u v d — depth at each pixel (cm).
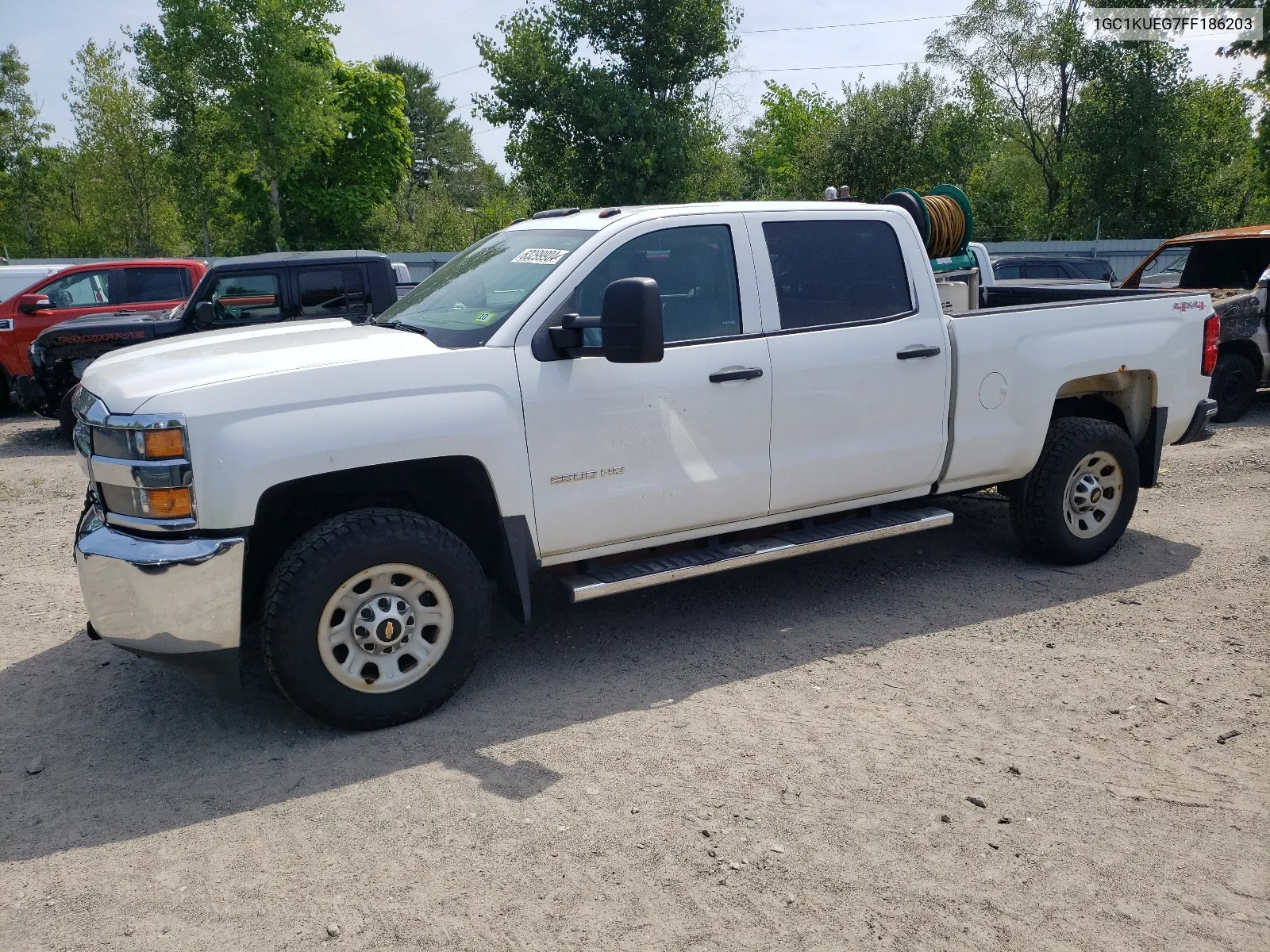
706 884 287
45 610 549
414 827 321
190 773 362
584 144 2725
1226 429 989
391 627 379
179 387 355
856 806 326
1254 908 274
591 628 495
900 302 493
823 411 466
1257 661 436
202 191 3269
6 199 4100
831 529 490
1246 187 3219
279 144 3012
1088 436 542
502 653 467
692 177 2833
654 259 434
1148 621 485
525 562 409
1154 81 2934
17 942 271
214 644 363
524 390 398
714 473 443
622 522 428
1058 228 3303
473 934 269
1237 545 598
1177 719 385
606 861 300
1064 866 293
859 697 410
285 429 358
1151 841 305
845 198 516
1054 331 530
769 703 406
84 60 3697
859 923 270
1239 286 1059
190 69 2983
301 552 365
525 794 339
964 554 593
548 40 2680
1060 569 563
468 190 7581
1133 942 261
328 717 377
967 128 2967
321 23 3008
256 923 276
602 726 389
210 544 353
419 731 388
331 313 973
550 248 442
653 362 377
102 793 350
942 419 501
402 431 374
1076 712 393
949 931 266
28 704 428
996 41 3133
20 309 1208
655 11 2628
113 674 457
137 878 299
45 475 920
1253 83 2819
